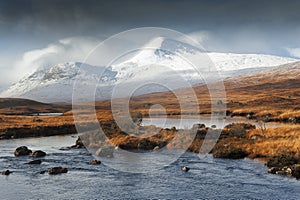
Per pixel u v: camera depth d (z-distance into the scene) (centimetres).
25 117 8219
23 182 2361
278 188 2209
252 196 2062
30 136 5553
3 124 6328
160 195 2089
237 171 2678
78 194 2100
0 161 3122
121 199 2002
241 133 4178
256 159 3128
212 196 2069
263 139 3759
